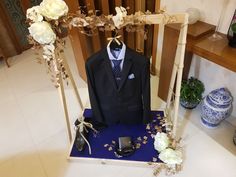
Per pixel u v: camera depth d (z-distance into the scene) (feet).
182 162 5.12
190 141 5.62
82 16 3.74
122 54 4.32
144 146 5.38
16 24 9.00
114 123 5.66
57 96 7.34
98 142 5.54
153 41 7.29
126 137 5.36
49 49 3.66
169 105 5.75
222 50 4.44
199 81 6.19
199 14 5.26
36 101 7.20
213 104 5.30
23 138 6.00
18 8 8.76
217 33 5.01
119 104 5.11
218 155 5.28
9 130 6.24
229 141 5.59
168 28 5.09
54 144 5.81
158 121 5.94
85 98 7.13
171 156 4.65
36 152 5.64
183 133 5.82
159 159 5.03
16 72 8.57
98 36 6.58
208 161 5.16
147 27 6.70
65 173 5.14
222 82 5.73
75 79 8.00
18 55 9.55
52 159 5.45
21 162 5.44
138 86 4.84
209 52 4.43
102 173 5.08
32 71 8.58
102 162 5.20
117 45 4.28
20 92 7.61
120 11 3.64
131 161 5.05
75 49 7.11
